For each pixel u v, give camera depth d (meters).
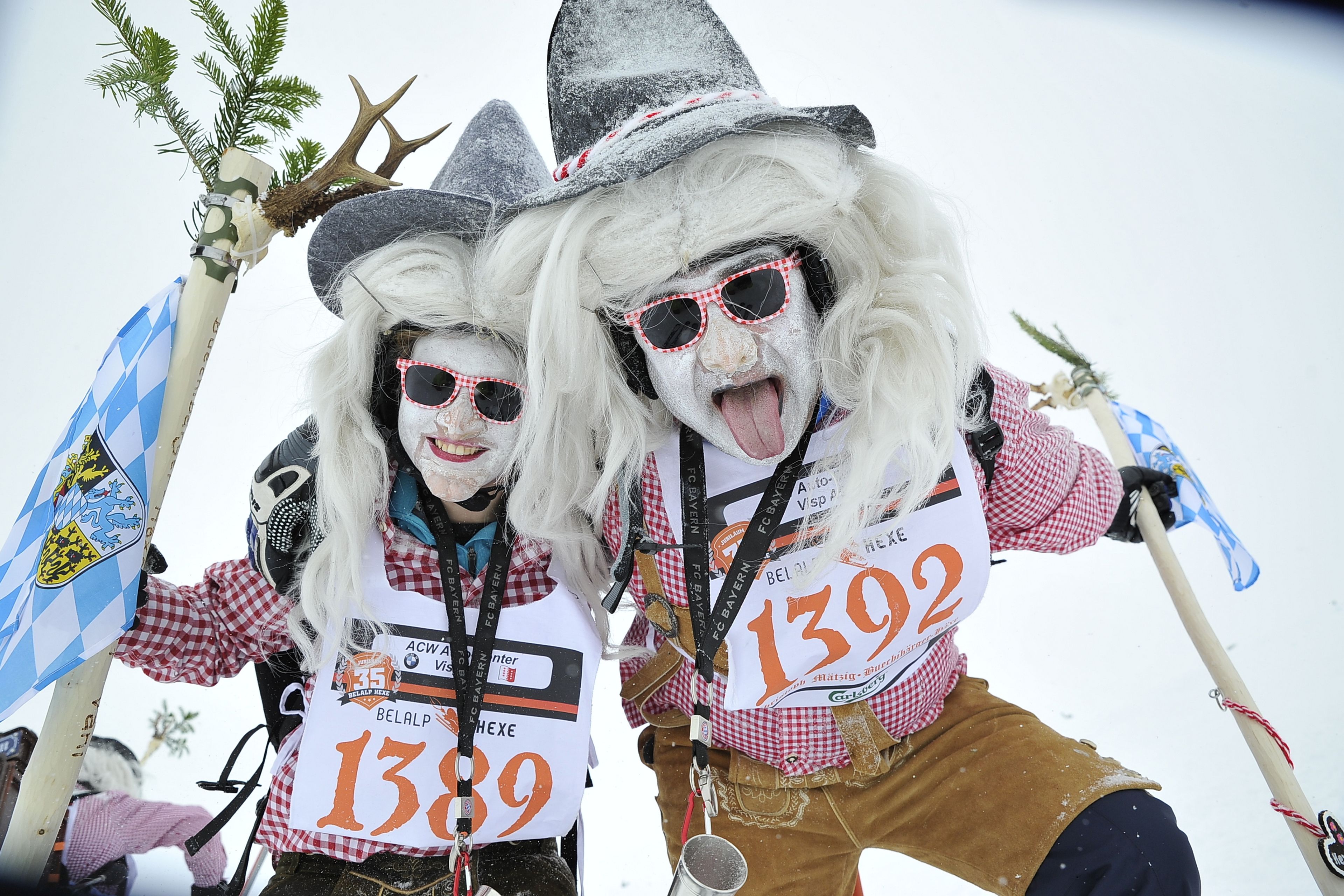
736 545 1.83
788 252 1.68
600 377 1.77
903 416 1.73
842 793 1.98
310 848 1.78
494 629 1.80
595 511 1.88
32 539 1.89
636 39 1.82
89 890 2.29
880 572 1.81
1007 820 1.85
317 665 1.80
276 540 1.82
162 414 1.81
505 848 1.86
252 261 1.87
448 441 1.73
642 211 1.62
